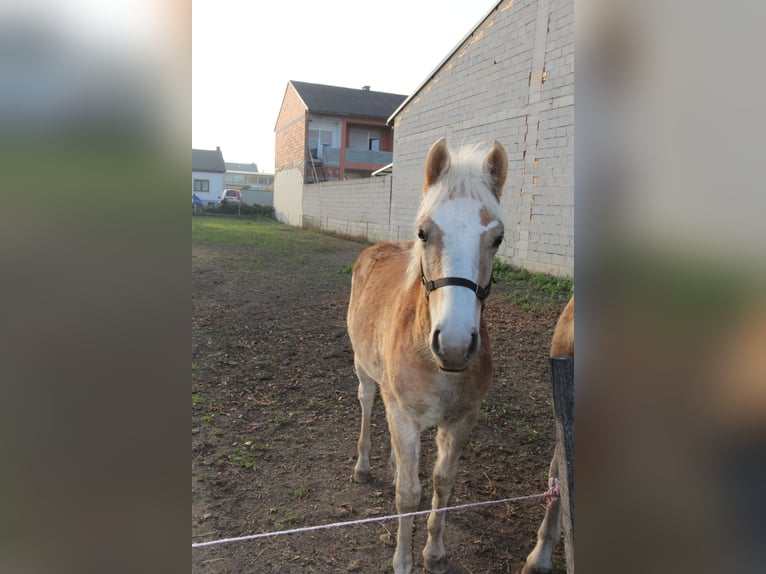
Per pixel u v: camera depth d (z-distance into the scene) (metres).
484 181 2.08
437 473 2.32
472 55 10.27
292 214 23.75
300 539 2.55
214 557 2.39
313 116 23.89
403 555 2.31
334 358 5.20
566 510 1.68
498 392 4.35
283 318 6.67
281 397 4.23
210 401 4.07
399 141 13.38
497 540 2.62
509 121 9.32
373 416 3.94
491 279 2.08
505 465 3.27
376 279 3.08
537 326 6.11
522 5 8.83
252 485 2.98
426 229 1.97
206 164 37.00
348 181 16.75
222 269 10.20
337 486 3.02
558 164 8.19
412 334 2.16
